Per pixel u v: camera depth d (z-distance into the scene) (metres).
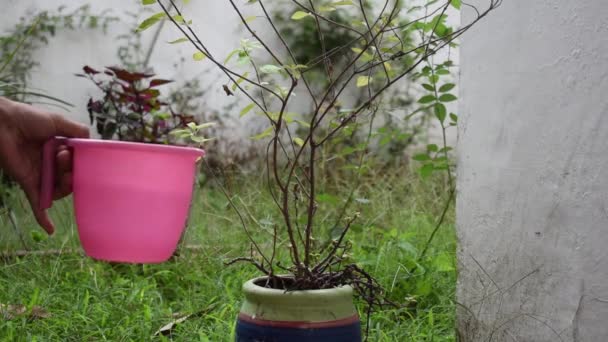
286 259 3.03
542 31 1.65
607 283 1.43
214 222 3.88
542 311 1.66
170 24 6.66
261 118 6.54
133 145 1.55
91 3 6.47
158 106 4.06
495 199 1.89
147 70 5.87
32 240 3.43
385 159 6.32
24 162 1.78
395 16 1.65
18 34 6.25
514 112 1.79
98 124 3.99
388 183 4.81
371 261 2.78
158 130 4.21
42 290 2.58
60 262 3.00
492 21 1.91
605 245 1.43
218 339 2.14
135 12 6.57
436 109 3.02
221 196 4.79
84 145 1.56
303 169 1.77
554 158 1.60
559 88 1.58
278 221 3.73
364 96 6.74
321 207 4.05
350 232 3.34
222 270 2.87
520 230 1.76
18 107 1.75
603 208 1.43
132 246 1.59
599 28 1.43
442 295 2.65
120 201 1.57
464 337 2.08
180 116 4.02
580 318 1.52
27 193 1.81
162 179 1.58
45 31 6.30
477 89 2.01
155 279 3.04
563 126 1.56
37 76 6.31
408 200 4.46
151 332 2.24
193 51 6.70
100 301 2.46
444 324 2.37
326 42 6.91
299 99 6.75
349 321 1.45
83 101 6.43
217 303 2.47
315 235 3.30
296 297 1.42
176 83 6.62
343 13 6.93
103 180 1.56
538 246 1.68
